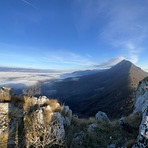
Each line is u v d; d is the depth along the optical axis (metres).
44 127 16.55
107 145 16.66
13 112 17.20
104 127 19.53
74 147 16.50
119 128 18.98
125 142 16.41
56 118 18.27
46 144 15.20
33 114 17.56
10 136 14.95
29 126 16.39
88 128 19.75
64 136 17.36
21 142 14.88
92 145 16.86
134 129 18.02
